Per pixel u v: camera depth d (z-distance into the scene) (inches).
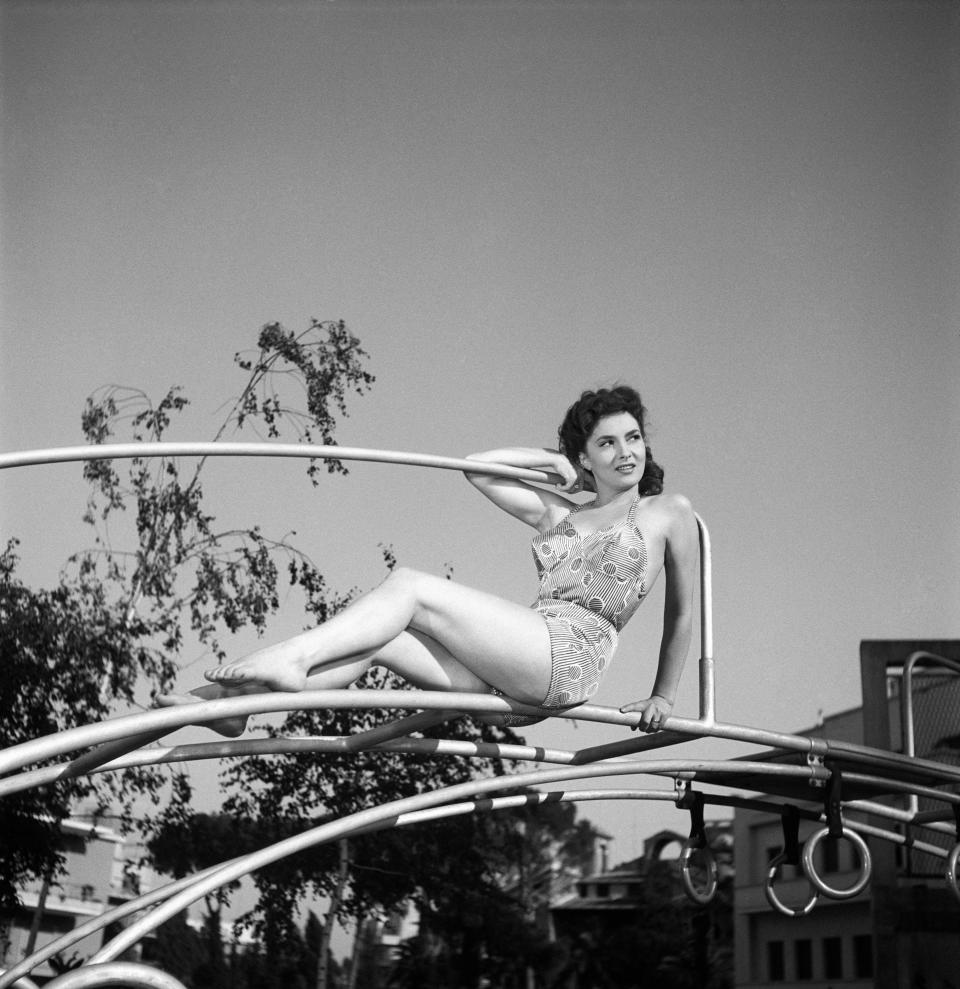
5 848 191.9
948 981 169.9
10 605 207.0
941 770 118.2
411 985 201.6
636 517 104.4
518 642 95.1
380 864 204.5
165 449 100.7
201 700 83.7
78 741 77.9
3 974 99.7
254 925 199.9
